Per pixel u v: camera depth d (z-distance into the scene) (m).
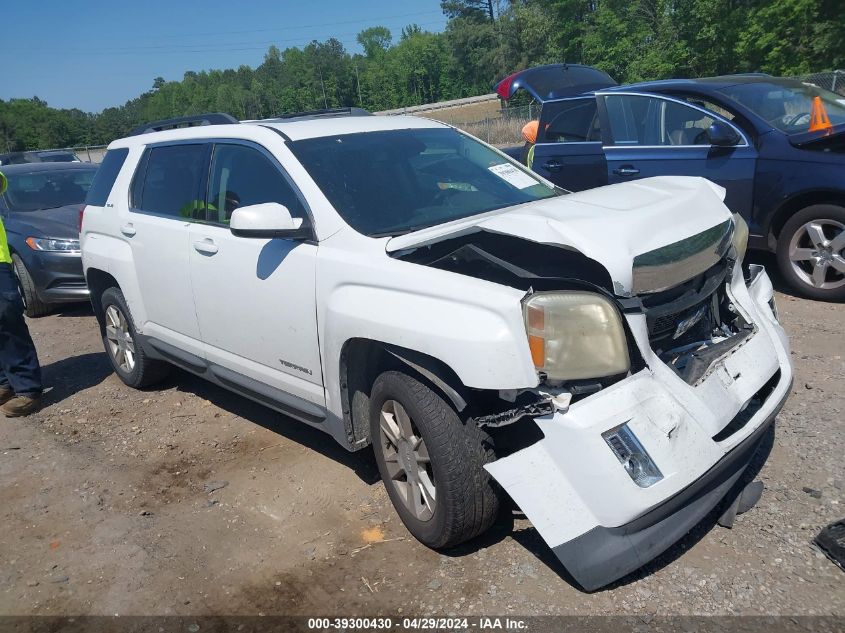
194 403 5.19
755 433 2.90
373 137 4.05
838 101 6.71
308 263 3.46
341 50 106.94
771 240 6.14
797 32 22.39
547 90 8.52
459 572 3.00
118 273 4.98
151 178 4.84
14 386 5.16
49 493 4.06
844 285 5.73
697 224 3.08
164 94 132.38
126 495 3.96
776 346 3.32
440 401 2.90
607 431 2.55
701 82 6.79
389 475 3.31
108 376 5.97
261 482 3.94
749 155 6.06
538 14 49.88
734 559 2.89
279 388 3.88
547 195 4.13
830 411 3.97
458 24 69.12
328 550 3.27
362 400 3.47
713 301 3.31
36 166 9.46
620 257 2.70
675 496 2.57
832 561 2.82
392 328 2.95
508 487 2.65
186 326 4.49
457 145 4.32
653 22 30.75
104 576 3.26
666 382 2.75
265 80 123.81
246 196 3.98
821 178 5.63
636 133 6.90
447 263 3.26
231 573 3.19
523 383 2.60
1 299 4.96
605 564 2.56
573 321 2.62
